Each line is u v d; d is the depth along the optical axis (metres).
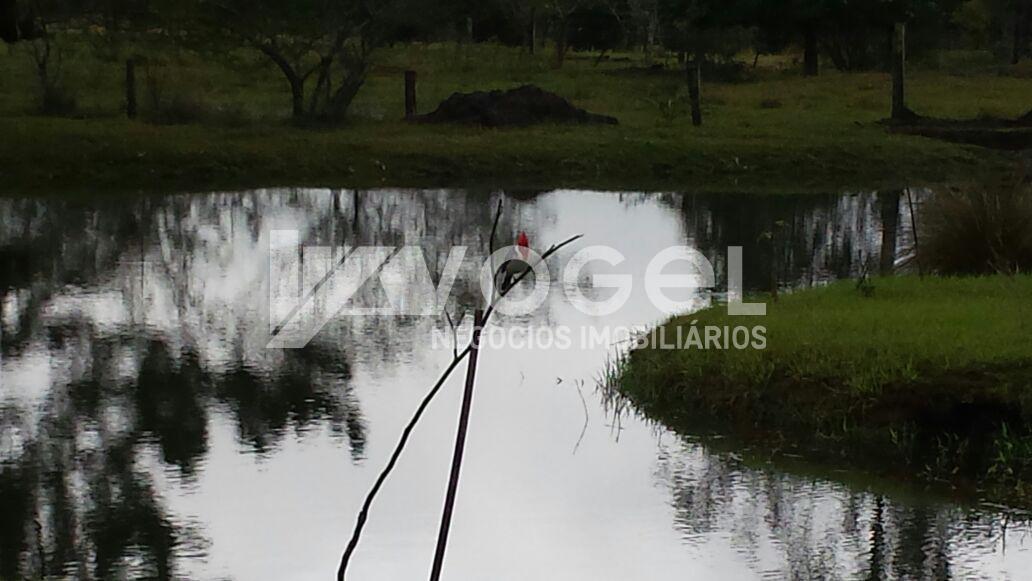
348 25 25.34
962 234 11.95
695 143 23.05
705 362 9.43
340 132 24.25
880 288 10.95
